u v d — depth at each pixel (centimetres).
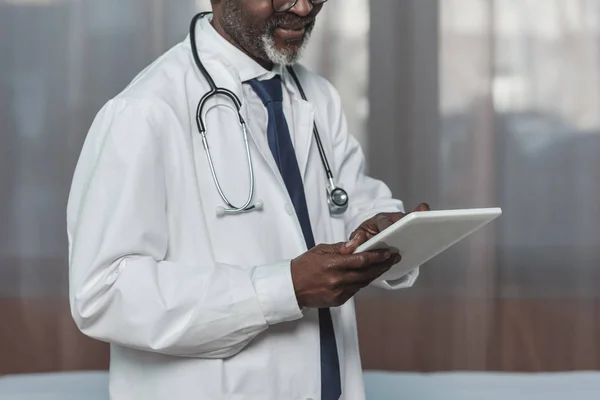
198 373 143
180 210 145
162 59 159
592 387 233
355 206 178
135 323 135
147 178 140
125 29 516
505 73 539
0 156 516
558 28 540
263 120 158
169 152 145
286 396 147
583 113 542
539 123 541
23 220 516
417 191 538
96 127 148
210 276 138
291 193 155
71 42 514
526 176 542
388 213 154
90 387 231
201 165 149
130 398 148
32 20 513
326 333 155
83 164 148
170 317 135
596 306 497
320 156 167
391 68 532
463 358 413
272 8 150
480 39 536
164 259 144
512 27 539
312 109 166
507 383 237
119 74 517
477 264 530
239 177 150
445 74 536
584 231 541
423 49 533
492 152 540
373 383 235
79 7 514
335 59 530
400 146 536
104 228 137
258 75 159
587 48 539
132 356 148
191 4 514
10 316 465
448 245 144
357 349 166
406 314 478
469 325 461
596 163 543
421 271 523
